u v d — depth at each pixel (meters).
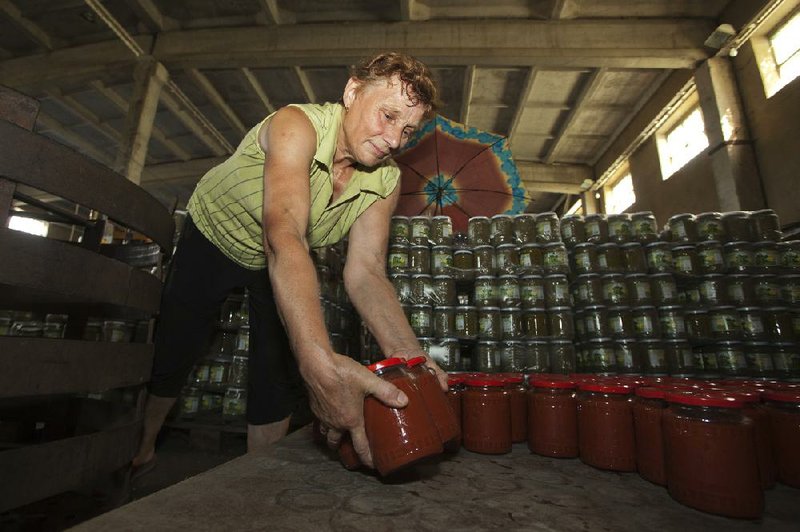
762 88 6.86
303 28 8.19
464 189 4.68
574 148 11.81
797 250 3.16
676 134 9.31
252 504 0.76
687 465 0.82
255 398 1.94
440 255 3.27
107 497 1.53
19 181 0.98
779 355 3.05
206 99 10.09
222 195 1.60
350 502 0.79
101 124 11.09
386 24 8.06
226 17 8.31
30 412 1.71
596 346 3.10
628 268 3.20
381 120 1.18
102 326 3.28
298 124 1.12
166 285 1.85
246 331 3.17
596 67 8.55
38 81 8.97
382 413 0.84
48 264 1.01
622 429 1.06
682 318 3.11
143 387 1.47
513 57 7.93
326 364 0.81
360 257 1.50
